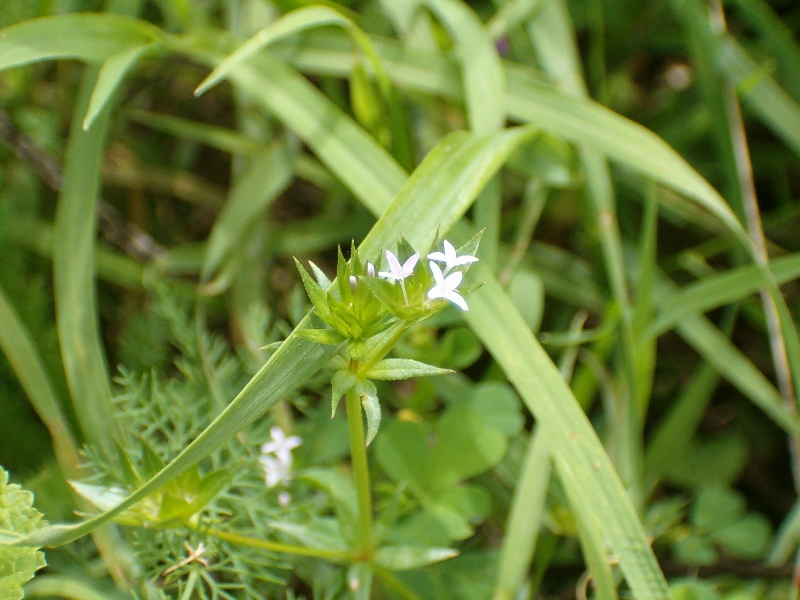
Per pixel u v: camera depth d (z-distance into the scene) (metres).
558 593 0.16
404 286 0.10
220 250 0.17
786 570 0.16
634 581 0.12
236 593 0.15
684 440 0.17
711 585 0.14
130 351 0.17
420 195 0.13
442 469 0.15
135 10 0.17
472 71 0.17
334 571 0.13
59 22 0.15
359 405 0.11
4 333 0.14
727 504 0.16
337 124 0.16
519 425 0.15
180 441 0.14
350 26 0.16
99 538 0.14
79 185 0.15
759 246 0.18
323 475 0.14
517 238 0.18
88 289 0.15
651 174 0.16
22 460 0.16
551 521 0.15
